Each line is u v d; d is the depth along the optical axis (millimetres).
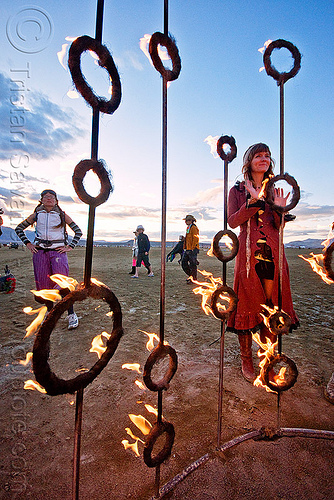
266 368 1423
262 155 1949
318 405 1818
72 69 735
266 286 2008
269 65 1370
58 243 3082
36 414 1752
